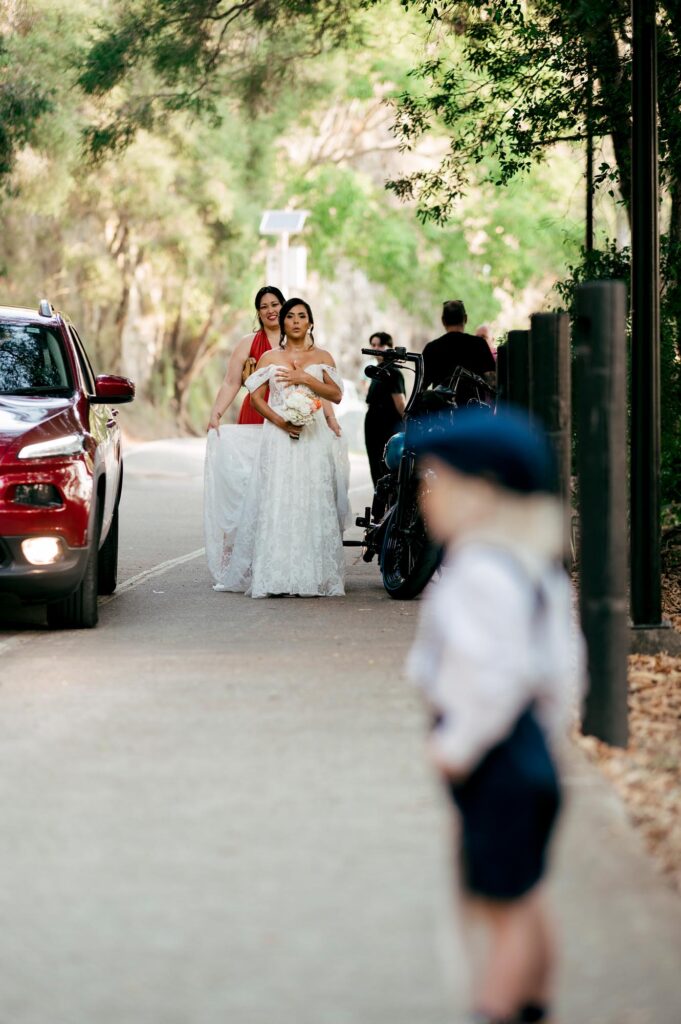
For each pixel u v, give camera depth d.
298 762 7.58
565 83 17.27
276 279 33.38
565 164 42.59
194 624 12.44
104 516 13.27
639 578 10.51
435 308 57.34
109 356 53.66
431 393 13.96
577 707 8.69
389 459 14.81
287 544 14.26
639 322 10.38
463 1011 4.73
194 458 38.03
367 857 6.12
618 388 7.94
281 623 12.45
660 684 9.62
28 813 6.76
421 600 14.12
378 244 54.84
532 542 4.24
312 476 14.30
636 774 7.30
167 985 4.93
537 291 64.94
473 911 4.21
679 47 15.55
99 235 50.28
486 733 4.02
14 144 36.03
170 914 5.54
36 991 4.89
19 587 11.59
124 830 6.50
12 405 12.49
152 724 8.44
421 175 19.47
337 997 4.83
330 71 46.00
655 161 10.46
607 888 5.73
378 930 5.37
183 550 19.19
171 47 26.98
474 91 18.67
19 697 9.24
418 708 8.81
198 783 7.21
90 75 27.67
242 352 14.97
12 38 33.28
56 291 50.28
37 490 11.66
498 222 53.81
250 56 32.41
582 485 7.95
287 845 6.28
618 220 30.34
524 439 4.25
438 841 6.32
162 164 46.03
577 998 4.81
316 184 54.06
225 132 47.16
